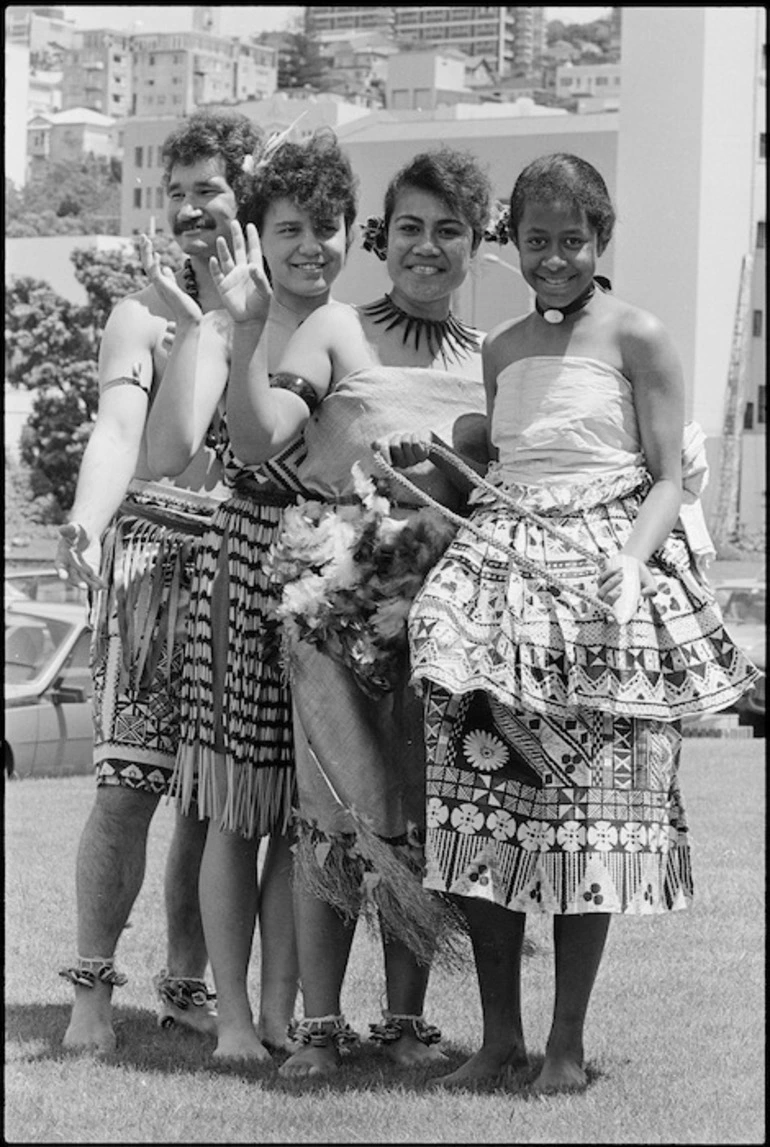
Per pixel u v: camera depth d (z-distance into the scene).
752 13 71.06
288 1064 6.02
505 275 10.20
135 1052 6.28
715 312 71.06
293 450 6.29
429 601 5.74
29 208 110.06
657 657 5.70
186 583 6.48
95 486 6.26
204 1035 6.59
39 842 10.86
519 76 171.38
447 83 124.94
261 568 6.30
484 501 5.93
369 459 6.17
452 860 5.70
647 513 5.71
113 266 66.69
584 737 5.68
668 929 8.05
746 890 8.92
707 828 11.16
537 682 5.61
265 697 6.28
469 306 6.93
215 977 6.28
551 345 5.89
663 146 70.81
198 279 6.66
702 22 69.88
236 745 6.25
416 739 6.00
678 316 70.81
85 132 130.75
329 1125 5.37
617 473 5.80
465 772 5.72
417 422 6.17
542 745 5.68
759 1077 5.84
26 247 91.31
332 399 6.21
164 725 6.46
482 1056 5.86
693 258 70.56
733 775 14.46
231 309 5.87
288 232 6.36
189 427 6.14
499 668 5.61
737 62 71.31
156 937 8.07
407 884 5.93
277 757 6.31
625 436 5.84
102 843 6.42
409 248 6.18
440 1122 5.38
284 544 6.05
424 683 5.78
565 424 5.80
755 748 17.66
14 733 17.17
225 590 6.30
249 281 5.90
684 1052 6.13
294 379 6.18
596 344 5.84
